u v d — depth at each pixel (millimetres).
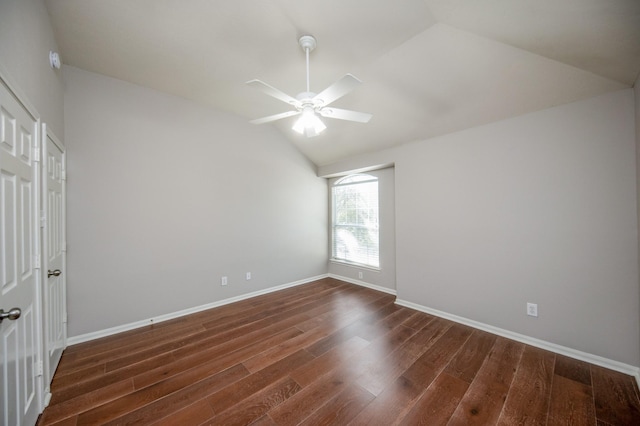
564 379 1890
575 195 2180
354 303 3527
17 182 1287
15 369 1230
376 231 4242
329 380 1884
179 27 1999
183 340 2500
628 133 1955
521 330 2461
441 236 3051
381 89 2625
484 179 2699
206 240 3326
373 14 1789
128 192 2738
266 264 3992
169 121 3029
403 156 3447
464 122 2752
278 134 4160
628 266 1965
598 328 2080
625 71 1789
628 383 1843
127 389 1790
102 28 2004
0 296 1086
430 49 2066
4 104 1146
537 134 2365
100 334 2555
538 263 2367
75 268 2422
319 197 4812
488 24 1686
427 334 2605
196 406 1630
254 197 3842
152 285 2889
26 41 1395
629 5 1236
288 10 1800
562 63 1883
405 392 1754
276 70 2531
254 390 1779
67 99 2395
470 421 1509
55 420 1515
